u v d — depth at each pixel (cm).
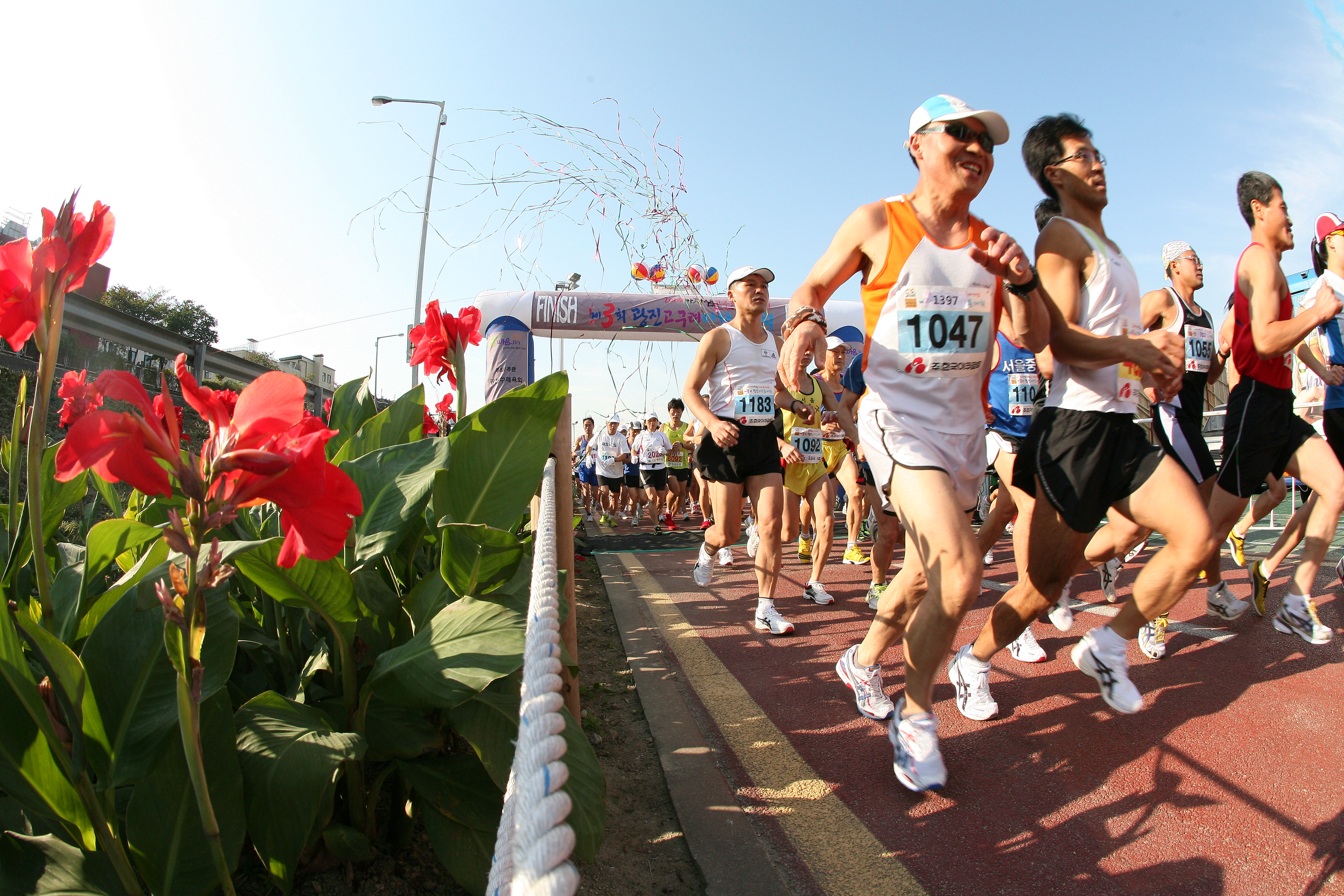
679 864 197
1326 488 350
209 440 103
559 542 267
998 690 308
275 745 144
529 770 67
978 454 243
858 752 255
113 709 131
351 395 285
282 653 191
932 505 220
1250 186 356
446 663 155
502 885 66
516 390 221
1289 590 364
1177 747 246
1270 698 284
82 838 126
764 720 286
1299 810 206
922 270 234
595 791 161
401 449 201
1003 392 432
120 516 231
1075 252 258
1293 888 175
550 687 81
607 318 873
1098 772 233
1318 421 480
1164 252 413
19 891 126
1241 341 366
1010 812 213
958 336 233
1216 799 213
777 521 416
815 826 210
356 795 175
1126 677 240
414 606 195
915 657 225
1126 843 196
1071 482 247
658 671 352
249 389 101
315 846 175
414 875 178
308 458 99
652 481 1090
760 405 438
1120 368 253
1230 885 177
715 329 448
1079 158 267
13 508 158
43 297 119
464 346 252
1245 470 371
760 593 421
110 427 89
